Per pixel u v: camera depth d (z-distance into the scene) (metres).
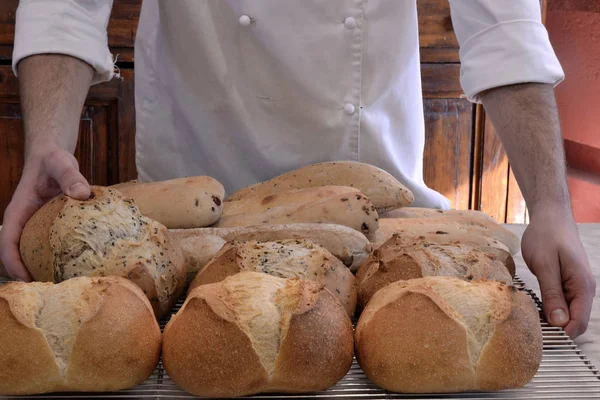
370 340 0.66
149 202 1.03
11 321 0.62
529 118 1.02
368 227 1.04
